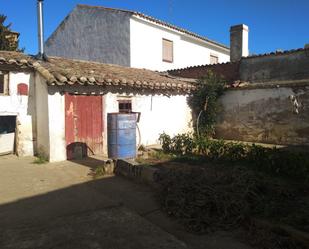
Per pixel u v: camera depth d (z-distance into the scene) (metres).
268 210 4.84
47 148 9.45
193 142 9.97
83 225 4.60
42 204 5.53
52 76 8.99
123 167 7.50
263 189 5.69
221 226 4.65
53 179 7.29
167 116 13.19
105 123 10.74
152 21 18.05
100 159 9.71
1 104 9.54
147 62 18.09
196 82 14.63
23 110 9.98
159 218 5.05
